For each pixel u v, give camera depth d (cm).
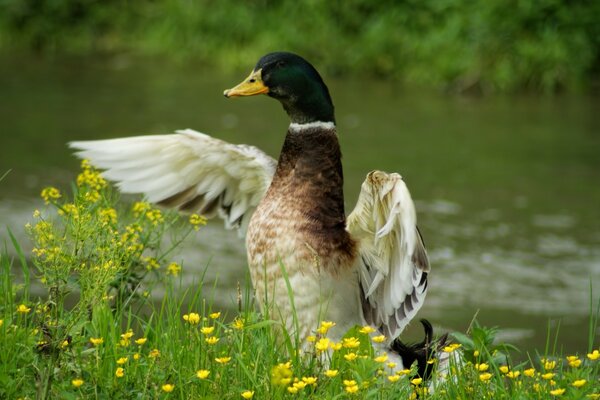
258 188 784
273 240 693
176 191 782
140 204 772
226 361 569
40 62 2277
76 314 626
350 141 1720
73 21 2483
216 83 2141
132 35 2477
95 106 1897
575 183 1535
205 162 771
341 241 686
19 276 1082
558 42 2136
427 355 689
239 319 651
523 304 1130
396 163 1599
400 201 621
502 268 1236
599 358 624
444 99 2053
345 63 2239
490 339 711
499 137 1773
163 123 1784
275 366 580
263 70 727
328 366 659
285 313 688
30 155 1579
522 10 2153
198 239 1288
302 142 713
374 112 1927
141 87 2073
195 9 2388
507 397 613
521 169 1592
